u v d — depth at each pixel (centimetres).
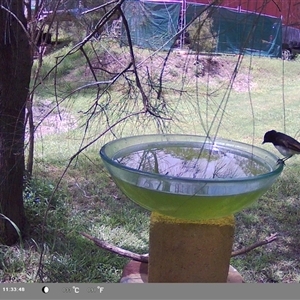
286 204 476
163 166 224
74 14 309
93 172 536
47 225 382
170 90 308
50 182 469
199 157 220
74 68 397
